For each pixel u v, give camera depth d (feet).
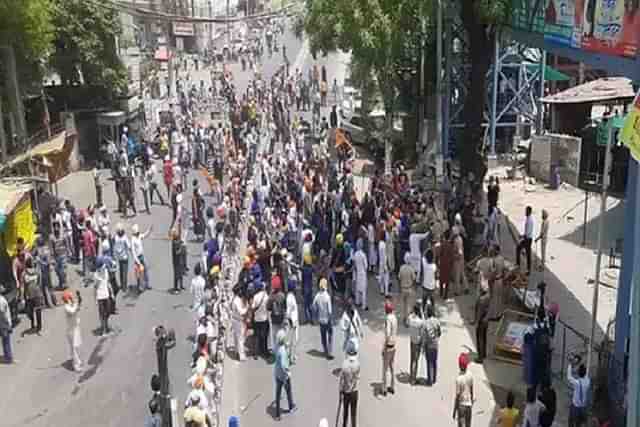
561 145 103.35
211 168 111.24
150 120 155.74
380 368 57.88
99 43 128.67
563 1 58.13
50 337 65.46
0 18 101.55
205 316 54.39
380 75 107.96
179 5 214.28
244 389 55.11
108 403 54.19
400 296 69.51
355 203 79.25
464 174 85.87
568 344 58.85
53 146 111.65
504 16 73.26
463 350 60.08
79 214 83.20
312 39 113.50
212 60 236.84
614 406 46.93
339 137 115.34
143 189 99.09
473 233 77.30
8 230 74.33
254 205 86.89
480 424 49.39
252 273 61.62
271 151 122.52
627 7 45.80
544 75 119.65
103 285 64.44
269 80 198.90
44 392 56.03
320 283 59.72
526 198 99.09
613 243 81.30
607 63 49.14
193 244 86.38
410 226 73.31
